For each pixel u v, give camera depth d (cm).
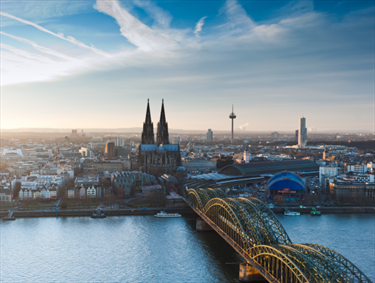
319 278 19275
